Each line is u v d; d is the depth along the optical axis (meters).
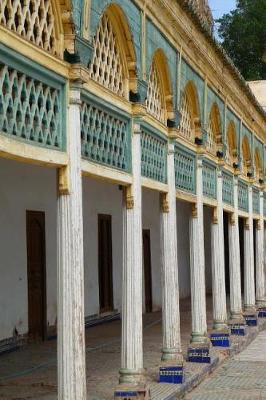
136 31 6.96
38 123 4.95
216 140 11.54
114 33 6.69
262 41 32.09
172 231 8.44
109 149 6.41
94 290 12.90
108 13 6.42
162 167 8.29
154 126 7.80
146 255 15.98
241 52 32.50
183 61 8.98
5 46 4.44
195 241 9.94
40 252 10.66
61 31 5.30
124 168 6.83
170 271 8.38
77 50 5.36
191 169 9.80
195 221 9.95
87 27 5.60
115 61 6.73
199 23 9.16
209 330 12.17
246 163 14.95
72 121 5.39
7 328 9.60
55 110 5.27
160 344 10.91
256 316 14.20
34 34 4.95
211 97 10.78
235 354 10.98
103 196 13.38
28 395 7.12
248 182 14.95
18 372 8.29
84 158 5.73
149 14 7.38
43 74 4.99
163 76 8.27
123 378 6.85
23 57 4.67
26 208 10.17
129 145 6.97
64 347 5.34
